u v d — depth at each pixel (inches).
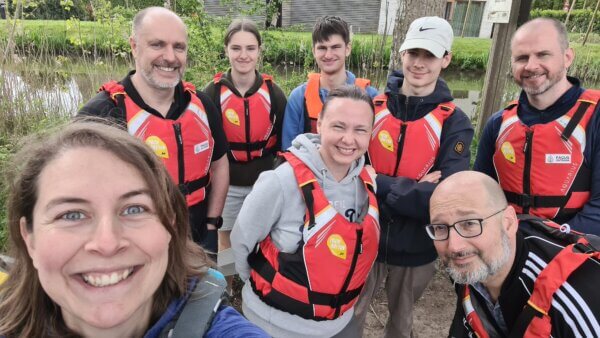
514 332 60.4
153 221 37.4
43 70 243.9
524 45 87.9
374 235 73.2
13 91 225.3
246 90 125.1
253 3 226.4
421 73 90.1
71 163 34.9
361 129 71.2
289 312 72.4
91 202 34.5
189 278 45.0
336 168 74.8
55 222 34.4
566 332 56.0
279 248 72.8
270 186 71.4
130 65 243.4
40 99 222.5
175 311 43.0
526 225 66.8
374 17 778.2
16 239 38.5
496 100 152.8
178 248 43.0
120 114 85.5
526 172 89.9
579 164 85.1
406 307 97.3
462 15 647.8
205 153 94.0
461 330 73.7
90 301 35.7
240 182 126.7
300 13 805.9
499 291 64.8
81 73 257.0
